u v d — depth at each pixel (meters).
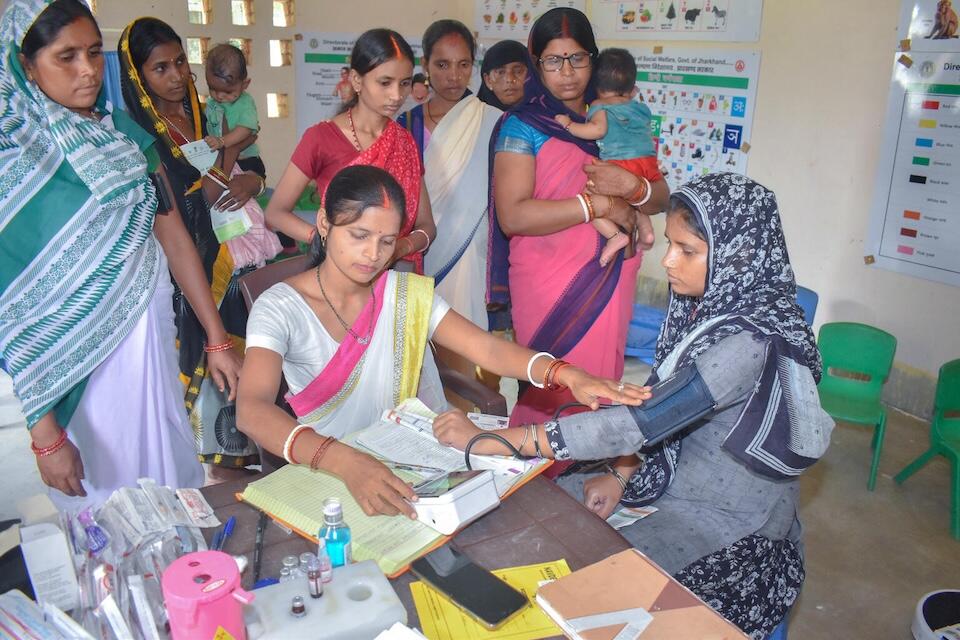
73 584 1.15
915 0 3.49
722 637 1.12
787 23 4.00
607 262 2.55
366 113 2.59
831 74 3.87
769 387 1.55
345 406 1.81
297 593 1.13
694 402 1.54
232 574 1.01
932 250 3.62
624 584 1.21
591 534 1.37
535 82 2.55
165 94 2.50
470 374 3.22
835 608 2.54
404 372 1.81
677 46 4.53
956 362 3.01
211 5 4.92
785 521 1.71
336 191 1.62
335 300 1.75
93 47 1.67
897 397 3.88
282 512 1.39
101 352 1.80
